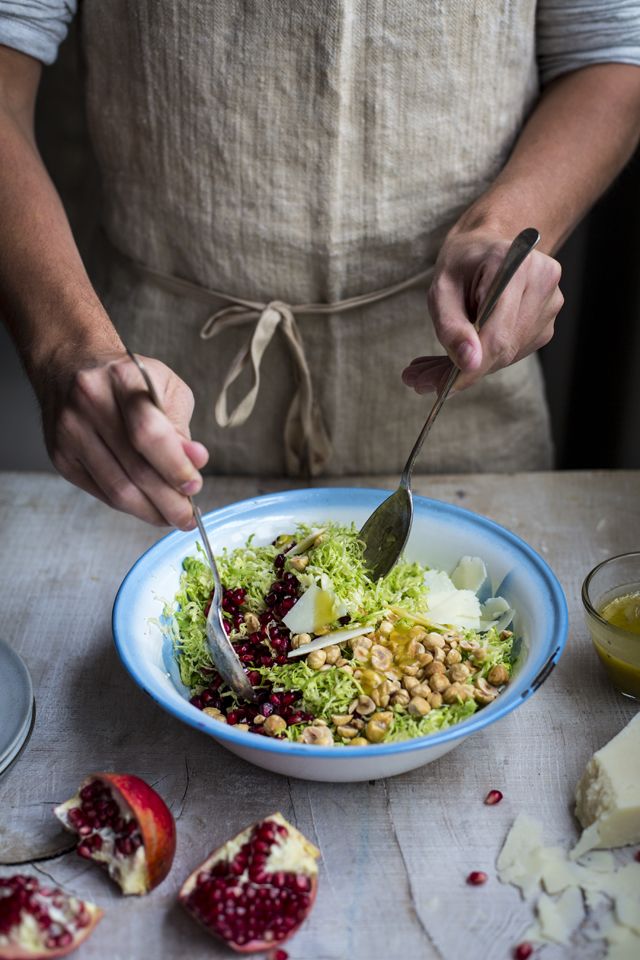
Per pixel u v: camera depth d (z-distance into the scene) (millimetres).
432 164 1633
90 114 1698
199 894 867
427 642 1140
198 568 1247
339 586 1194
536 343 1330
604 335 2717
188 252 1737
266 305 1741
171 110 1585
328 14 1436
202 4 1463
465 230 1366
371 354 1839
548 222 1448
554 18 1691
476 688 1076
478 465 2047
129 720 1172
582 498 1735
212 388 1912
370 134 1566
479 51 1550
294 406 1850
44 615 1399
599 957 840
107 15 1559
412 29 1475
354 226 1659
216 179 1630
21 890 855
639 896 894
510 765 1086
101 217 1893
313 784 1060
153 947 859
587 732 1137
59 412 1039
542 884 919
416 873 935
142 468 993
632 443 2709
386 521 1311
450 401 1941
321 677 1092
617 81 1669
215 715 1066
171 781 1065
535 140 1603
